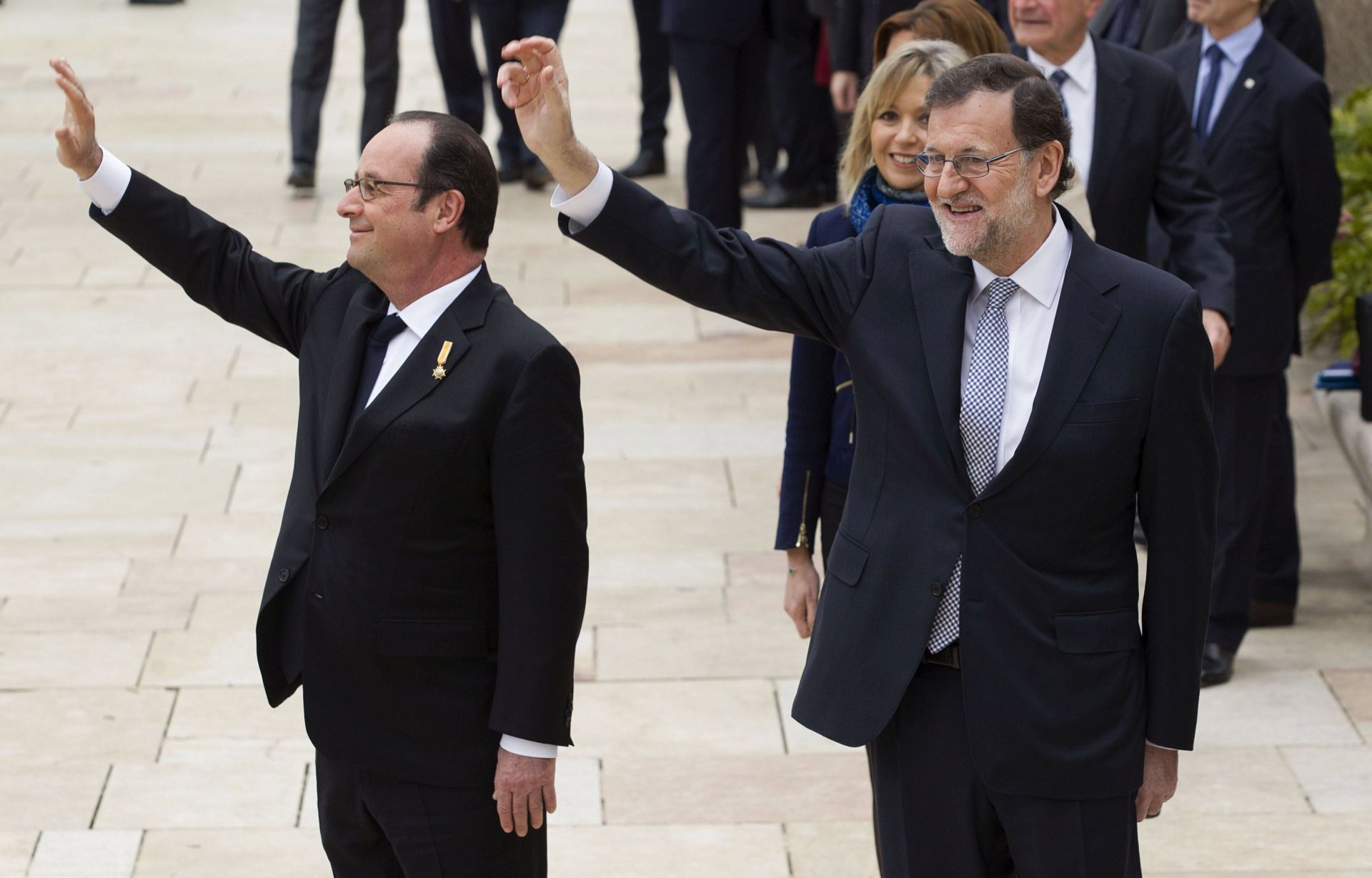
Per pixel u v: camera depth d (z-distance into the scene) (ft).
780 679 49.80
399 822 29.12
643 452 66.13
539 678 28.19
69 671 49.26
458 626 28.63
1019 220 27.32
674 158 106.52
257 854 40.86
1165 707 28.60
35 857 40.45
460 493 28.14
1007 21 75.87
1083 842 28.40
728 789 44.14
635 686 49.21
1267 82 50.62
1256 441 50.44
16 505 60.39
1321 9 85.30
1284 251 51.08
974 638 28.07
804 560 37.96
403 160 27.99
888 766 29.78
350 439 28.07
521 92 26.91
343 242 88.02
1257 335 50.19
